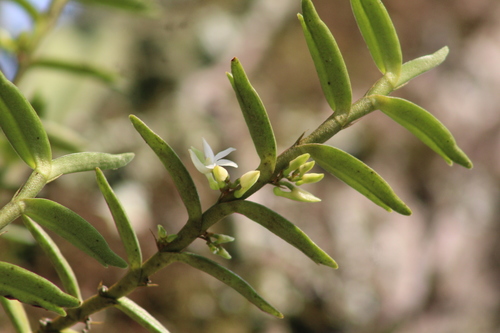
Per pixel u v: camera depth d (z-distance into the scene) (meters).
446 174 1.84
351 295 1.46
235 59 0.46
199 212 0.47
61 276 0.49
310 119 1.82
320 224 1.58
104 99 1.47
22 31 0.68
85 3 0.67
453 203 1.77
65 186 1.18
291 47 1.89
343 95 0.48
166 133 1.52
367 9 0.48
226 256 0.48
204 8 1.84
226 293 1.30
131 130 1.47
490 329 1.47
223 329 1.23
